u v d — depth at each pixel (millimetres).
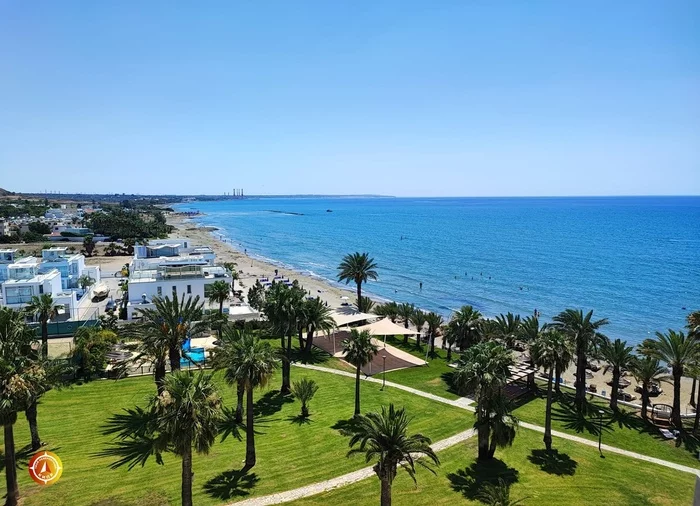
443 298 111000
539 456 36156
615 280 126000
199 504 27969
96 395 43469
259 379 32500
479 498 29625
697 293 110875
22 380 27547
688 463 37219
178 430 24672
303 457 34062
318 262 164125
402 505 28672
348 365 55844
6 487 28891
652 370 45031
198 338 54375
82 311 76688
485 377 32875
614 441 40219
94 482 29922
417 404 44969
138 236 192125
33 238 172125
